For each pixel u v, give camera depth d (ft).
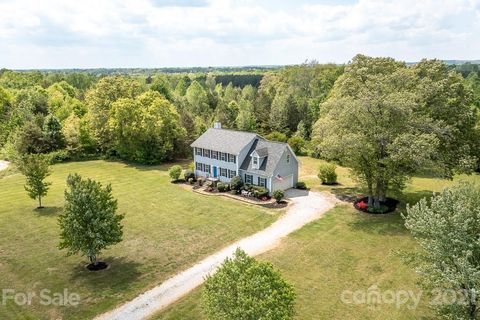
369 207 118.11
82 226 80.43
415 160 101.40
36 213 121.80
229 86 402.93
